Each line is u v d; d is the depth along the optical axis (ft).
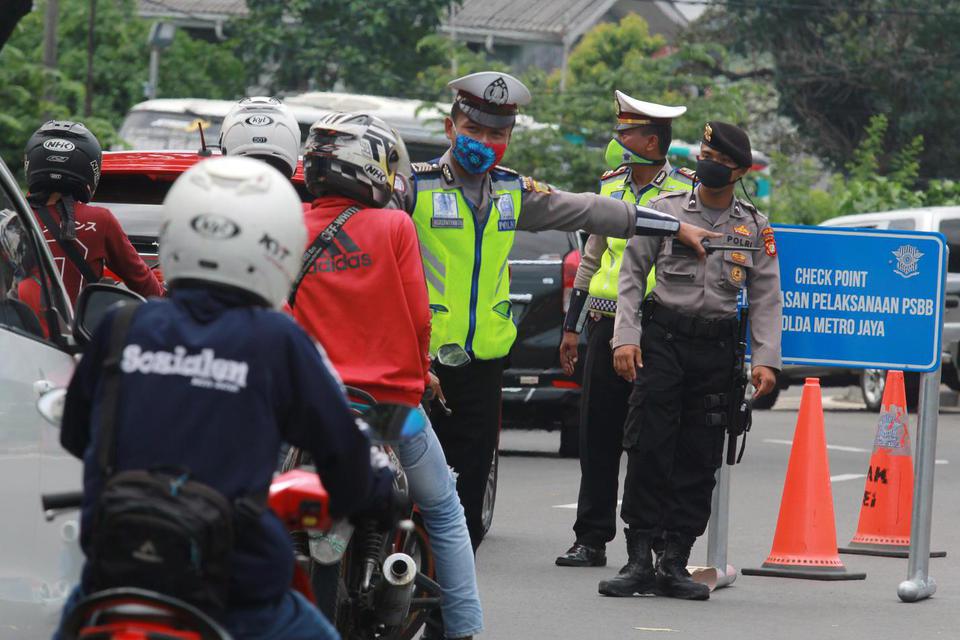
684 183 77.00
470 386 55.31
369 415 33.35
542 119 244.01
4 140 202.59
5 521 36.50
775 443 155.33
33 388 38.55
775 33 411.13
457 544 49.85
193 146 224.12
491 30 449.48
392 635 47.70
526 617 66.49
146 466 29.66
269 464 30.17
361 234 46.98
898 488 89.45
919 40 404.57
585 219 57.88
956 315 198.59
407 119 232.53
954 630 65.87
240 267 30.66
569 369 80.43
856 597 73.41
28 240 41.83
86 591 30.07
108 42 305.73
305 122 228.63
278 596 30.45
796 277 75.00
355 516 33.45
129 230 73.61
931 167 400.88
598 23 495.82
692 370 68.54
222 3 432.66
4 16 110.52
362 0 339.98
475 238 55.52
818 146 414.41
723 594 73.15
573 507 104.06
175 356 30.19
